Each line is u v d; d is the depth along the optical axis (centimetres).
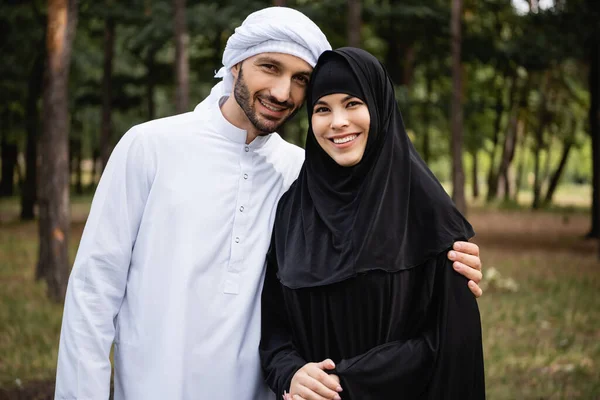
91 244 228
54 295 841
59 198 846
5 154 2814
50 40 835
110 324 228
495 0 1639
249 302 230
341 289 209
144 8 1534
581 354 621
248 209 235
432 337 209
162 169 229
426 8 1428
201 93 1728
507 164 3152
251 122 230
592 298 893
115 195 229
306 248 217
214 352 225
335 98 212
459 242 210
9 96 1798
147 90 2028
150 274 226
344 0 1336
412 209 213
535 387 516
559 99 2589
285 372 214
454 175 1320
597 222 1680
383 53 1717
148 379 222
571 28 1473
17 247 1414
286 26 219
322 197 219
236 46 227
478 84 2372
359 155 212
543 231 1939
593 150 1625
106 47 1791
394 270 205
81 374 221
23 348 604
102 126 1802
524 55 1502
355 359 205
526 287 978
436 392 205
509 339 669
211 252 227
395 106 222
